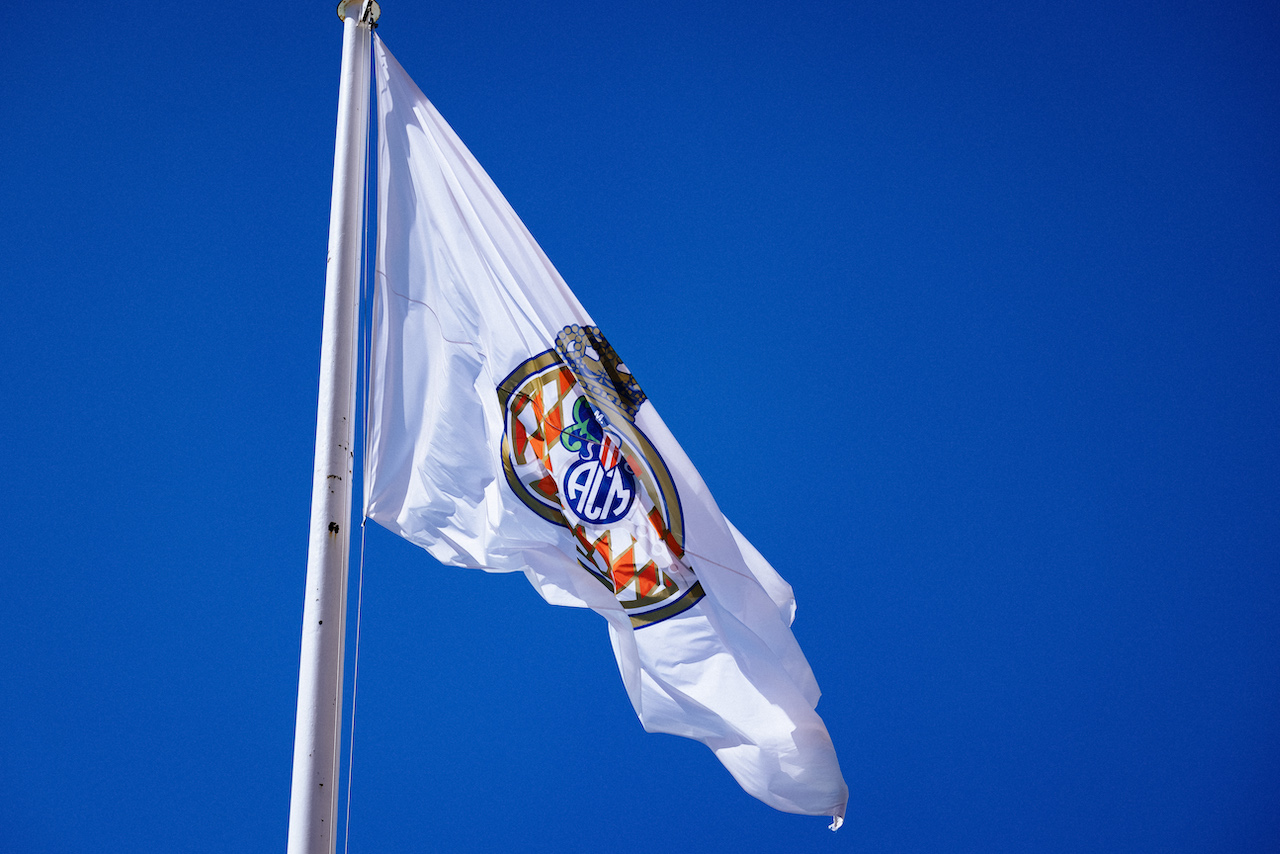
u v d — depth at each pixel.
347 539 5.81
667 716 6.28
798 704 6.13
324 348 6.17
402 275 6.74
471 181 6.87
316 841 5.02
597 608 6.44
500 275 6.71
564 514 6.45
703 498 6.41
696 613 6.25
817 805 5.97
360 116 6.88
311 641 5.43
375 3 7.25
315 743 5.20
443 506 6.51
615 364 6.70
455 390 6.62
